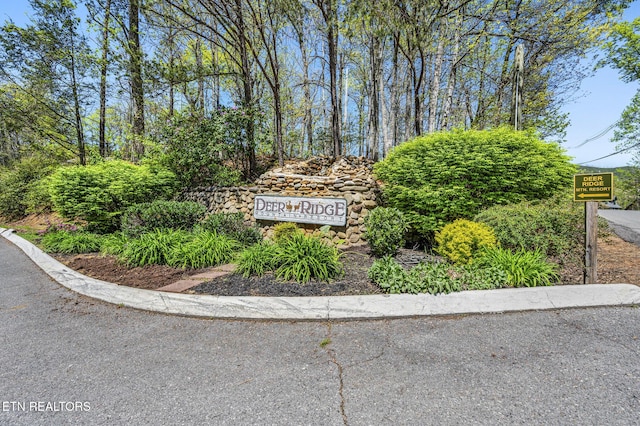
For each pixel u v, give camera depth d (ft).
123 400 6.02
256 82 49.11
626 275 12.37
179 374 6.89
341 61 55.77
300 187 22.11
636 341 7.80
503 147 17.54
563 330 8.49
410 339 8.25
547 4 28.73
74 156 38.63
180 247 15.57
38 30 31.76
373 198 20.30
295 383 6.46
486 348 7.69
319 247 13.75
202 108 34.40
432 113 31.65
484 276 11.43
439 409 5.54
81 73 34.65
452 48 37.17
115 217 24.67
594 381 6.24
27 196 37.35
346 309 9.84
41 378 6.82
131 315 10.39
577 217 13.11
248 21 33.24
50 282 14.38
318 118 71.61
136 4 29.25
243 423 5.30
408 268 13.83
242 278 12.78
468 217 17.47
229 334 8.86
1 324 9.84
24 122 34.81
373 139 45.34
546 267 11.71
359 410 5.57
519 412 5.40
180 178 29.50
